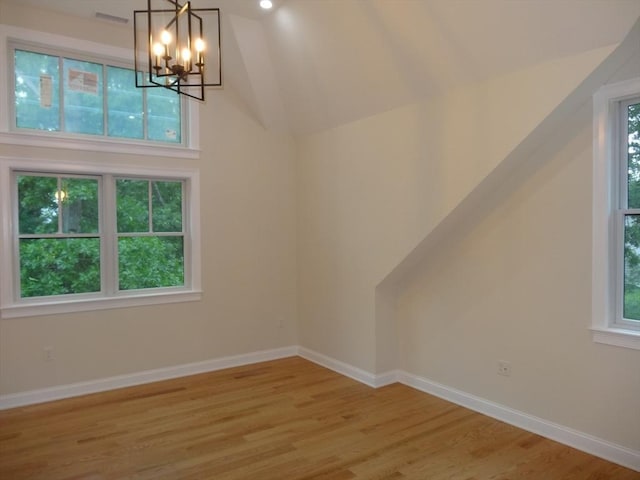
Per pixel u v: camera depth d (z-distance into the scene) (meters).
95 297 4.09
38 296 3.87
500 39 2.83
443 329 3.84
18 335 3.72
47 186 3.89
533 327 3.19
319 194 4.77
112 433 3.24
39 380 3.81
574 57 2.65
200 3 3.65
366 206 4.18
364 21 3.29
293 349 5.16
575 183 2.94
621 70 2.68
